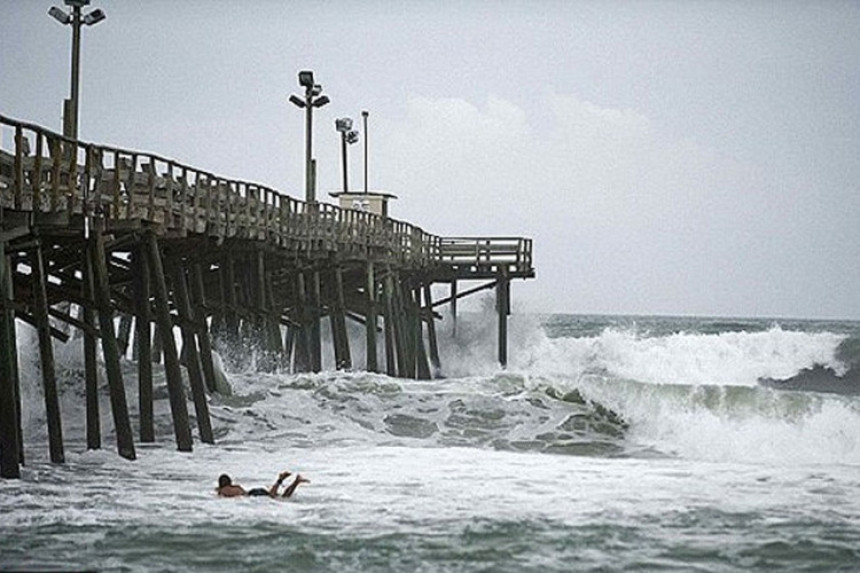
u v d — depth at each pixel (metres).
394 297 124.94
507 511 53.16
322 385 86.75
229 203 79.75
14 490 54.03
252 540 47.03
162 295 67.56
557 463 67.50
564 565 44.78
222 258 87.81
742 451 76.19
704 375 157.38
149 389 68.81
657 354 159.88
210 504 52.84
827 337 158.00
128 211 63.88
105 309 62.25
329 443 73.00
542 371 144.75
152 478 58.59
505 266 144.62
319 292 108.88
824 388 147.88
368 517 51.31
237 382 85.88
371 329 113.88
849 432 77.62
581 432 79.56
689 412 80.94
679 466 67.25
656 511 53.97
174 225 70.62
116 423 63.28
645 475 63.66
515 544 47.47
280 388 85.50
